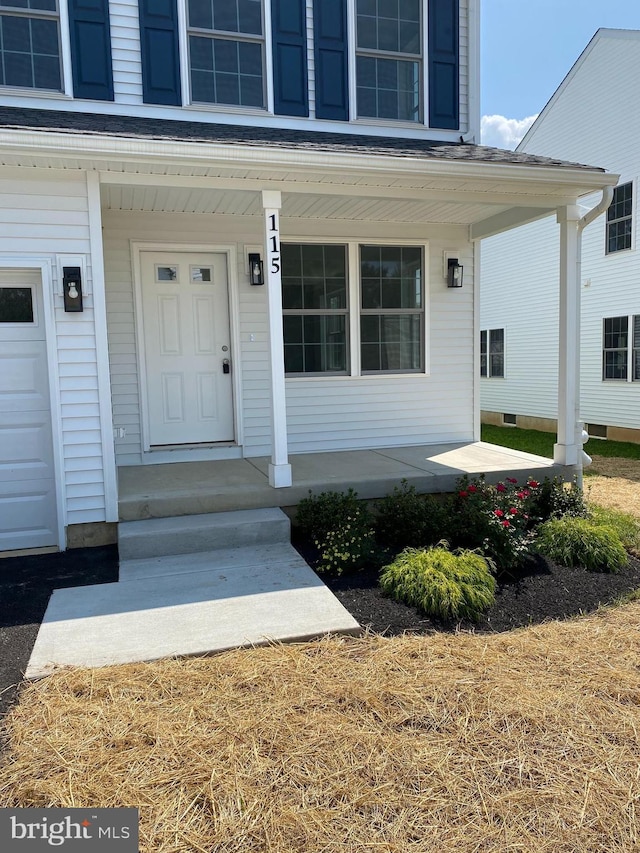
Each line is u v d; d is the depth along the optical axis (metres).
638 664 3.04
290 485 5.07
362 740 2.40
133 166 4.41
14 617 3.51
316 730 2.46
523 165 5.07
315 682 2.81
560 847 1.91
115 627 3.34
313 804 2.07
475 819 2.02
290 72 6.17
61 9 5.50
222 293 6.37
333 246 6.75
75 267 4.50
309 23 6.24
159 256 6.13
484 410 15.58
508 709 2.62
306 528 4.77
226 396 6.45
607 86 11.07
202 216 6.14
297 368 6.76
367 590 3.91
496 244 14.60
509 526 4.42
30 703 2.62
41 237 4.45
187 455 6.27
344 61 6.35
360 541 4.32
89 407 4.63
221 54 6.00
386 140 6.24
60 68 5.55
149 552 4.43
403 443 7.20
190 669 2.90
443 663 3.01
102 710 2.56
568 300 5.81
